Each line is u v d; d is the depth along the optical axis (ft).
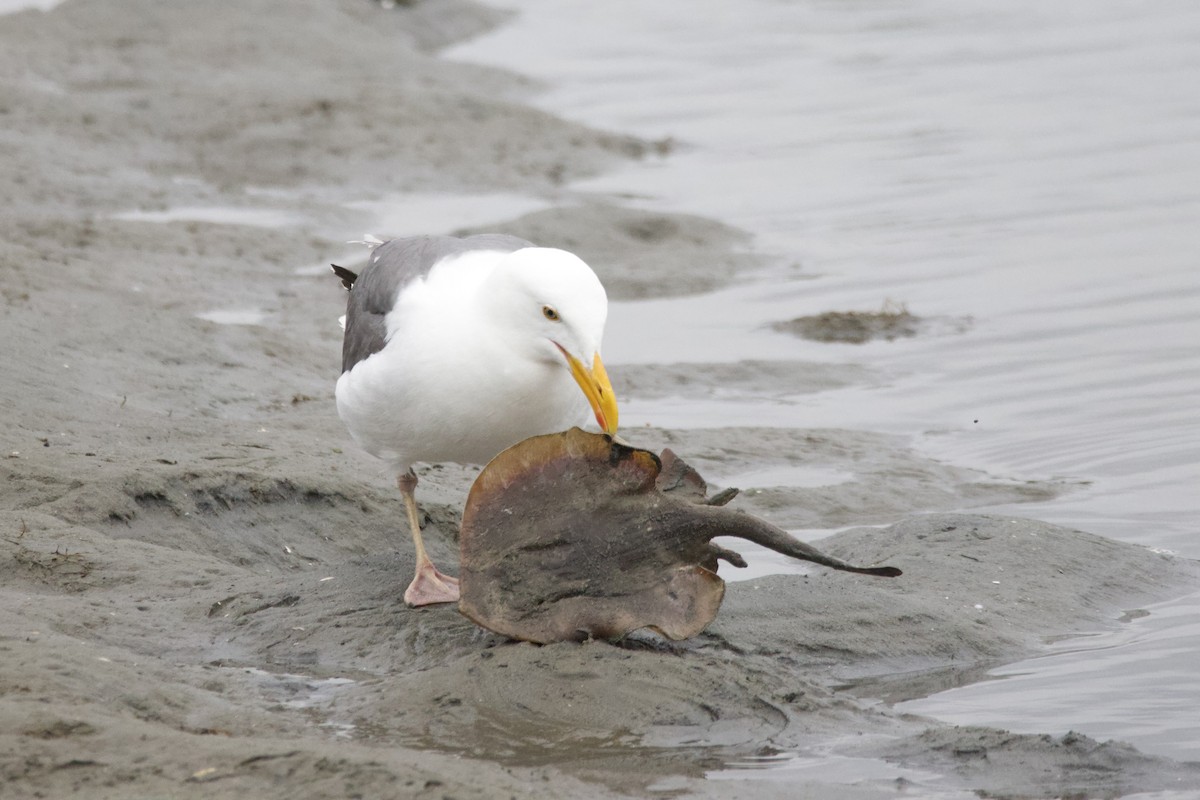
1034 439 48.16
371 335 32.40
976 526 37.99
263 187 81.71
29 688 25.98
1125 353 55.67
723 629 31.12
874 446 47.80
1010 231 72.54
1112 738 27.45
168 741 23.81
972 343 58.23
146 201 77.51
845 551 37.35
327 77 102.99
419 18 127.65
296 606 32.12
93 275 61.72
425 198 81.25
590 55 120.16
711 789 24.61
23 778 22.76
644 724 26.58
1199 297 61.26
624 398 53.57
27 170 79.30
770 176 85.61
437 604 32.22
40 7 123.44
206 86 97.81
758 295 65.67
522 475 28.91
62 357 48.75
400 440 32.50
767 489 43.39
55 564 33.27
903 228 74.43
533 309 29.76
